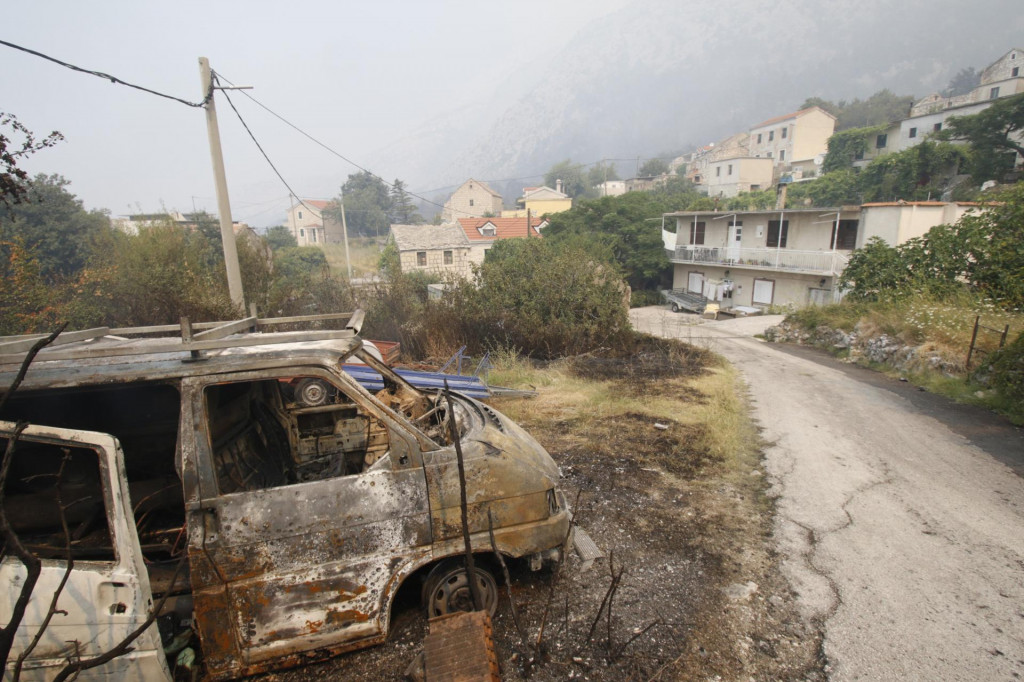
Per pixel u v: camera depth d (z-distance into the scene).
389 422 3.05
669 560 4.19
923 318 12.82
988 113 40.50
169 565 3.17
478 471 3.15
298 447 4.48
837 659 3.20
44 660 2.48
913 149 45.03
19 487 3.17
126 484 2.56
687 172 109.94
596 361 13.04
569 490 5.43
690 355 13.84
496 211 90.06
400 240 51.09
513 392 9.12
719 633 3.40
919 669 3.12
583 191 124.44
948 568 4.18
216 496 2.78
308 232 84.69
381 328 13.73
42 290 10.56
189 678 2.87
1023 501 5.43
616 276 14.78
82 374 2.78
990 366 9.83
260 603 2.79
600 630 3.38
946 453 6.90
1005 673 3.09
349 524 2.90
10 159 4.59
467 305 13.95
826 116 75.19
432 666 2.30
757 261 32.09
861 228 26.53
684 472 5.99
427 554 3.04
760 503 5.30
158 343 3.57
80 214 21.64
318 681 2.94
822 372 12.72
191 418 2.81
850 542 4.57
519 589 3.75
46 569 2.47
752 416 8.65
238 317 10.88
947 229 15.77
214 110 10.27
